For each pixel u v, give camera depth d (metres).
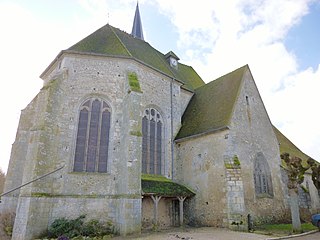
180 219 14.38
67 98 13.77
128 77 14.62
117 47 16.14
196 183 15.39
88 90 14.31
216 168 14.34
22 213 10.95
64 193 12.19
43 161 11.80
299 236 11.14
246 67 17.73
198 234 11.59
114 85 14.77
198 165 15.53
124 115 13.92
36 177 11.35
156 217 13.28
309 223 16.36
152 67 16.89
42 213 11.21
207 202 14.39
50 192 11.82
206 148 15.29
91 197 12.49
